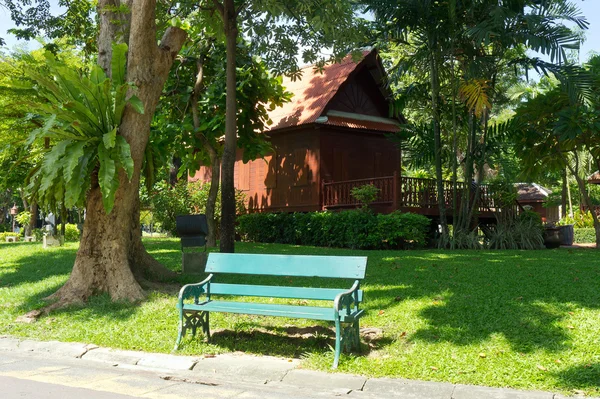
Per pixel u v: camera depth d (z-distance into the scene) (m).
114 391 5.04
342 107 21.80
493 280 9.00
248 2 13.34
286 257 6.54
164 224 23.53
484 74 15.77
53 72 8.23
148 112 9.01
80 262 8.92
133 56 8.91
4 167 18.52
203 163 19.39
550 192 39.34
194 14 16.95
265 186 23.17
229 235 12.09
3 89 8.95
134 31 8.87
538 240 17.97
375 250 15.87
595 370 5.08
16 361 6.23
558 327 6.22
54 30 19.75
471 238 16.78
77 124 8.07
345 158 21.20
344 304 5.98
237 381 5.52
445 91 17.61
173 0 15.79
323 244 18.08
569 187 34.56
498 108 31.28
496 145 17.42
